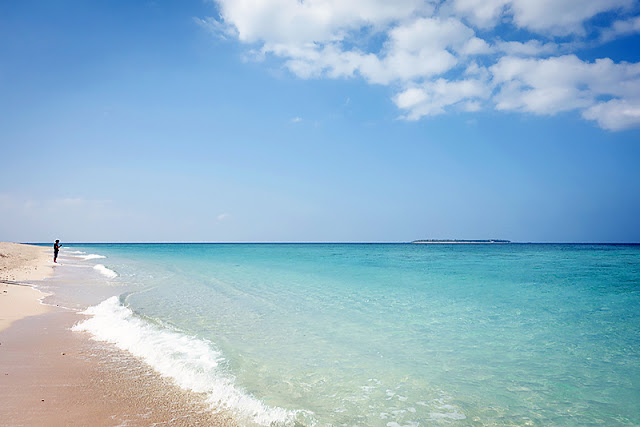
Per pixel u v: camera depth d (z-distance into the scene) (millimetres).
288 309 13359
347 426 4996
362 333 10031
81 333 9148
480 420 5289
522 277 25094
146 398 5551
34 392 5539
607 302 15180
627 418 5418
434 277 24984
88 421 4727
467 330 10438
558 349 8719
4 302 12438
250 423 4934
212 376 6527
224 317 11891
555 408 5723
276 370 7094
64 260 39500
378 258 55938
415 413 5453
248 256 62344
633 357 8172
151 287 19188
